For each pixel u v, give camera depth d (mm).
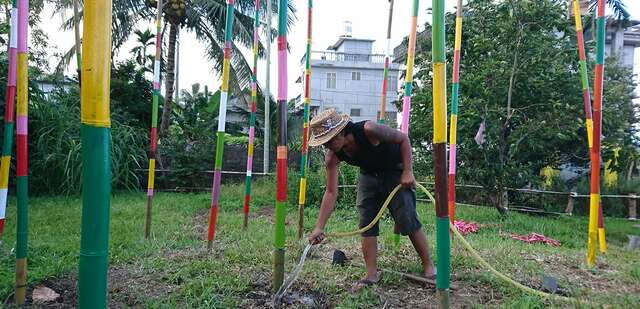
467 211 9805
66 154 10047
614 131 10359
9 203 8539
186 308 3260
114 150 10711
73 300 3547
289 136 15906
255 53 6176
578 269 4676
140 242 5223
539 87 8961
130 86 13930
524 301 3406
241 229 6352
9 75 3498
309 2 5973
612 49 16375
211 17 13773
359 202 4023
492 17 9305
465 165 9477
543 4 8664
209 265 4250
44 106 10094
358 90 27500
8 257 4371
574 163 11688
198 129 13734
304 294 3656
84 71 1812
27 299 3506
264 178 12055
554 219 9672
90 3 1791
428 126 9656
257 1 6148
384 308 3385
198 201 9516
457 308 3395
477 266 4473
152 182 5629
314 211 8539
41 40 12602
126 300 3477
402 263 4516
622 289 3994
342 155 3852
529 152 10016
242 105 19234
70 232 5977
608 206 10812
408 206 3957
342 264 4469
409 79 4762
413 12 4699
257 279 3926
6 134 3533
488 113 8883
